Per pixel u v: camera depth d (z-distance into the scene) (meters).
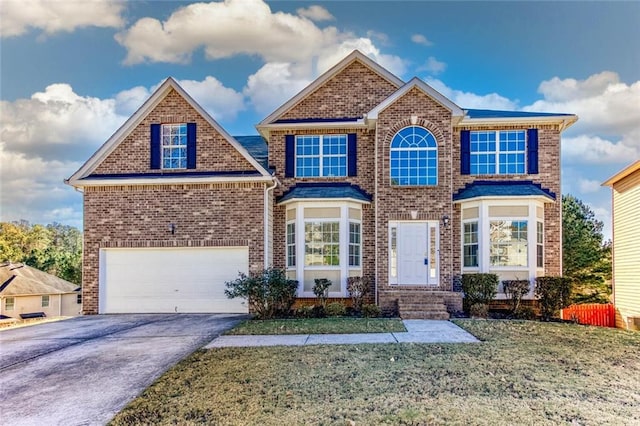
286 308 14.38
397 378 7.21
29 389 7.23
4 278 30.97
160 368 8.22
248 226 15.52
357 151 16.75
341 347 9.45
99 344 10.38
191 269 15.66
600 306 18.02
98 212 15.88
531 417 5.56
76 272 44.19
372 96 17.20
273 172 16.56
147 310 15.62
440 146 15.24
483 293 14.21
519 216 15.27
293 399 6.34
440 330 11.34
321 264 15.52
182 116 16.25
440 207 15.12
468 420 5.47
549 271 15.90
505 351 8.99
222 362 8.37
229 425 5.52
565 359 8.40
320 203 15.70
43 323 13.88
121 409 6.25
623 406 5.95
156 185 15.76
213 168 15.93
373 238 16.17
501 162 16.45
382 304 14.38
